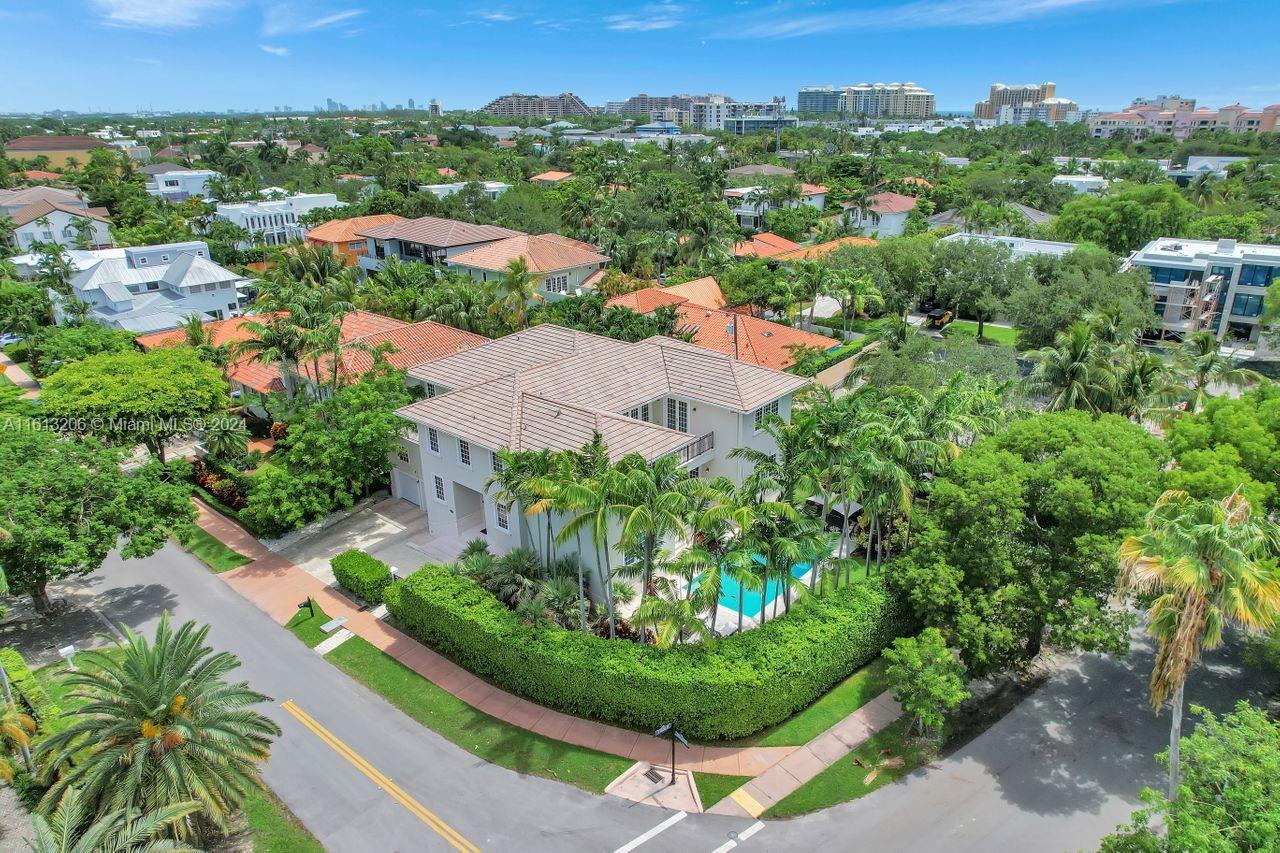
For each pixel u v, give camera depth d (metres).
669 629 24.94
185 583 34.47
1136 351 44.56
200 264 72.00
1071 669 28.94
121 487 30.95
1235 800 16.62
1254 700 27.00
